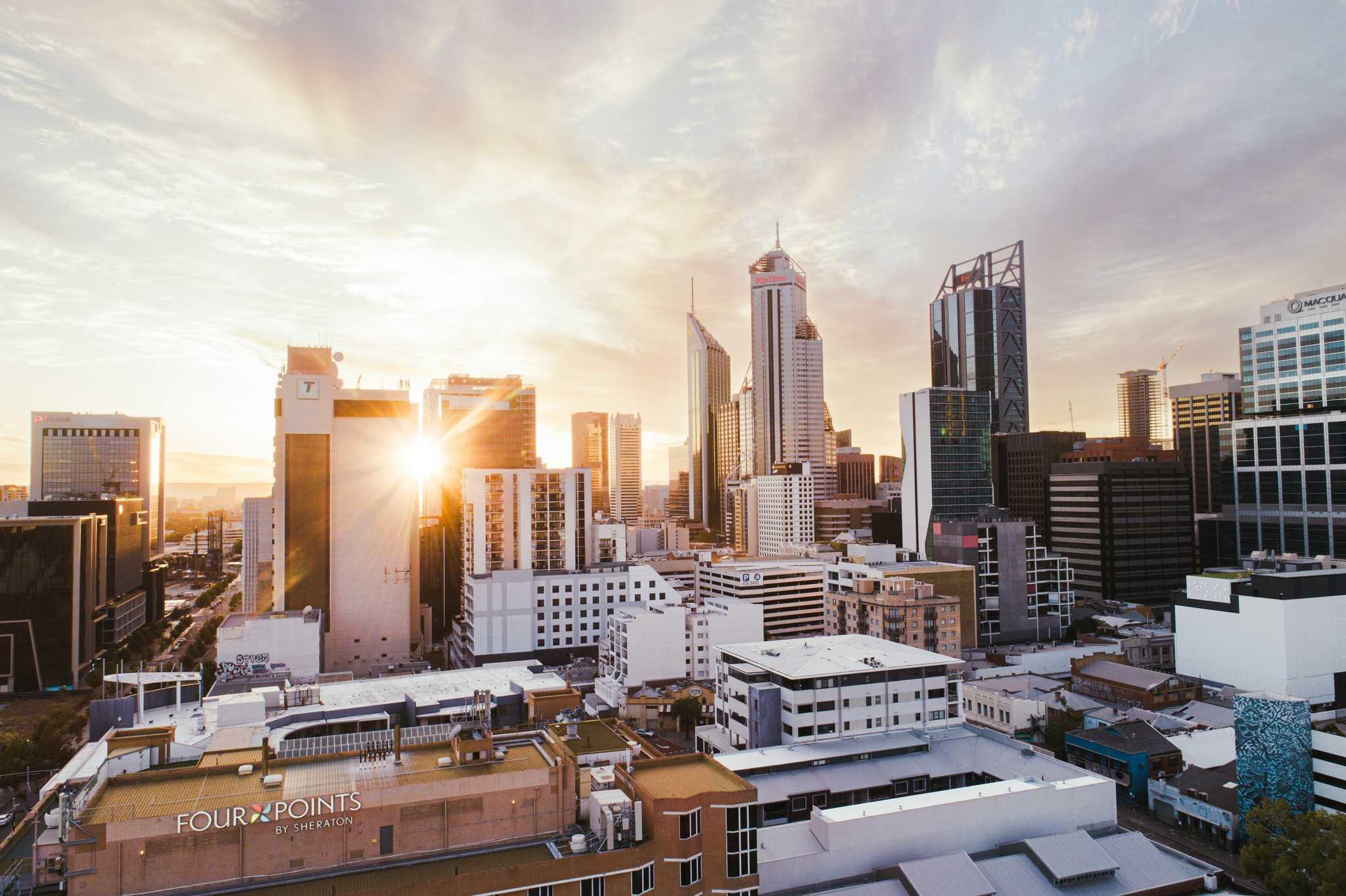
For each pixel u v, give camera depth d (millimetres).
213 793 66875
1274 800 115938
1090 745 153125
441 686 163500
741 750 147375
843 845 101062
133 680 146375
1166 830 133375
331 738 112875
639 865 70500
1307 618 192875
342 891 62969
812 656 153000
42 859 64000
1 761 164750
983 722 191625
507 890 65812
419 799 69062
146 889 61469
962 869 98375
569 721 105375
